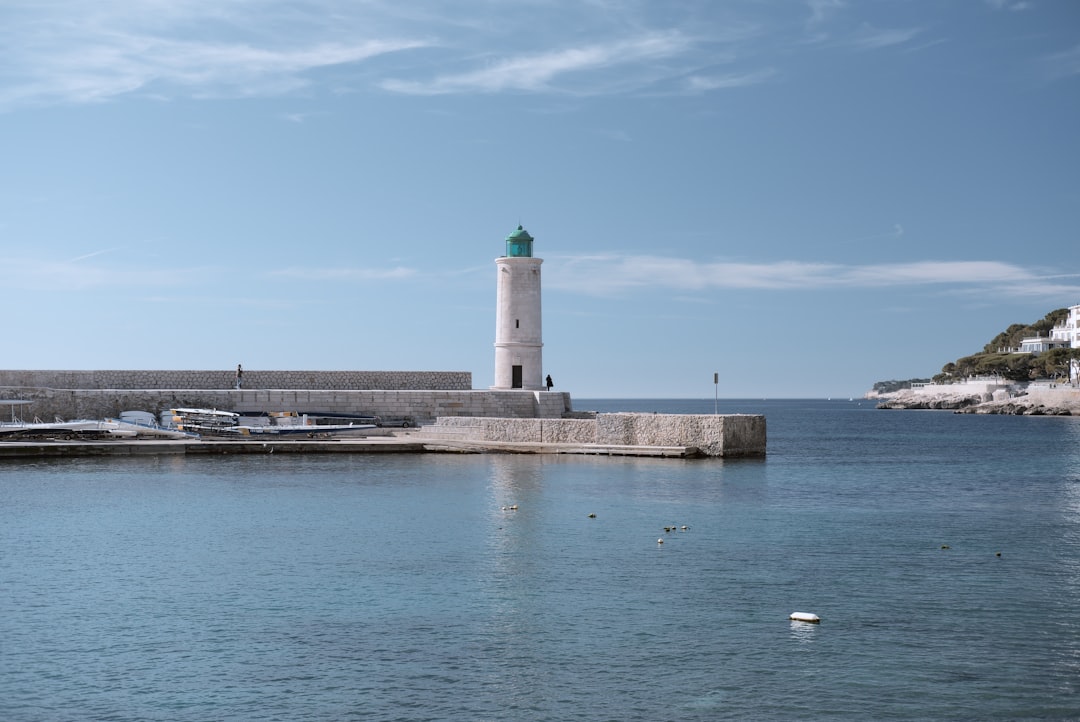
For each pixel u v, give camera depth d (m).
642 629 18.64
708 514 31.39
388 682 16.03
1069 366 167.25
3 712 14.86
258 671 16.50
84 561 24.27
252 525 29.17
